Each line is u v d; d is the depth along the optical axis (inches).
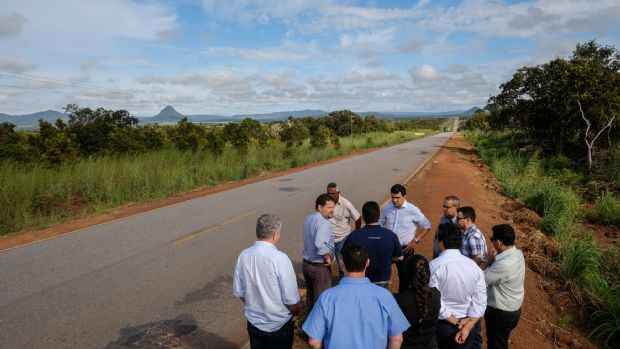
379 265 173.6
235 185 691.4
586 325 251.6
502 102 1189.1
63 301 236.2
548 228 452.8
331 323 111.5
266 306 139.5
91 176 588.1
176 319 218.4
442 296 146.5
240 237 365.7
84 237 370.0
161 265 295.9
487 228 416.2
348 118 2849.4
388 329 113.7
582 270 304.8
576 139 1086.4
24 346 189.0
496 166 925.2
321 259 195.8
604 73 957.2
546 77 1061.8
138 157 754.8
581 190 731.4
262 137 1686.8
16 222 413.4
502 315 166.6
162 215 457.4
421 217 226.5
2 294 244.7
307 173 836.6
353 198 546.3
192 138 1056.2
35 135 841.5
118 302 236.1
